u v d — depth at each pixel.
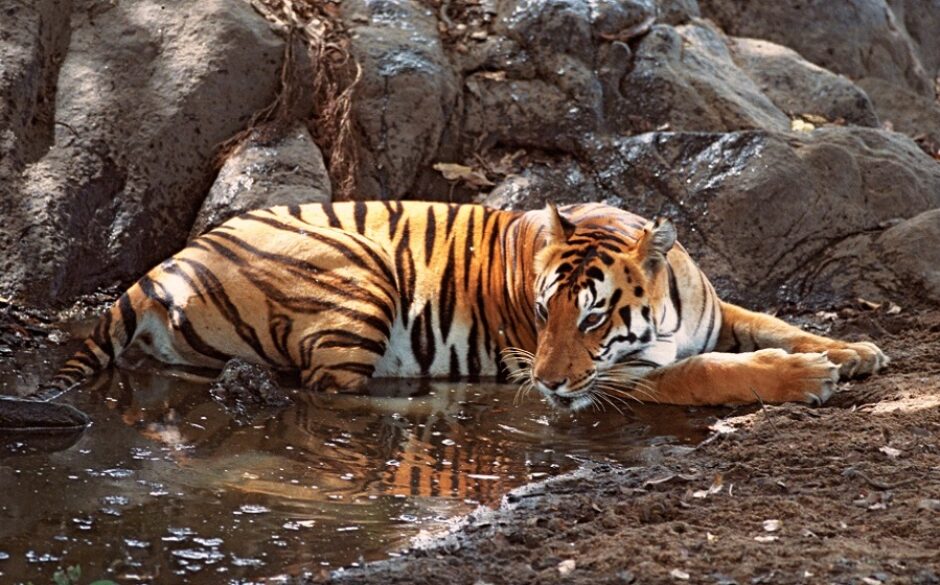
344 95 15.01
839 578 7.10
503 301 11.91
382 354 11.59
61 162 13.98
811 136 15.39
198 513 8.26
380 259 11.75
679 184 14.92
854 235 14.60
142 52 14.87
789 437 9.62
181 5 15.12
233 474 9.05
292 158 14.55
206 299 11.56
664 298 11.06
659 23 16.95
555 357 10.60
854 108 17.95
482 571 7.38
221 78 14.75
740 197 14.55
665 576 7.16
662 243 10.91
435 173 15.48
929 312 13.52
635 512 8.22
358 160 15.02
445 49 16.23
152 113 14.52
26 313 12.80
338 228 12.03
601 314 10.68
